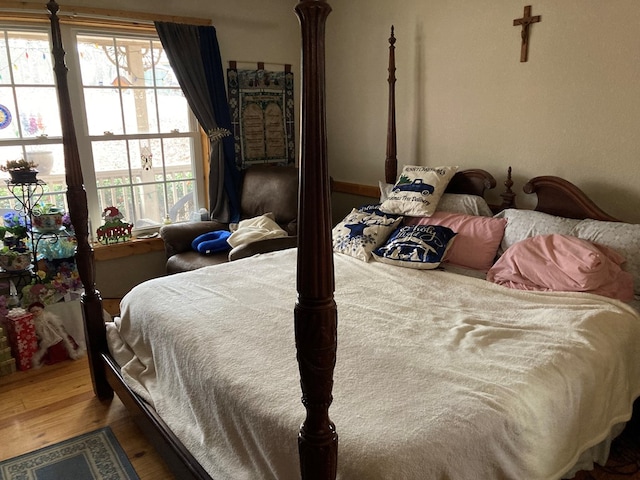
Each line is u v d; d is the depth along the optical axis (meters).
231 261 3.03
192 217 4.08
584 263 2.06
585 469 1.80
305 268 0.91
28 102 3.28
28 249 3.06
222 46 3.88
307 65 0.84
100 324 2.46
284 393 1.42
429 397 1.37
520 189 2.90
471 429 1.25
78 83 3.42
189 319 1.95
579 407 1.58
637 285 2.10
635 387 1.89
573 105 2.58
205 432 1.61
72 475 2.00
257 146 4.21
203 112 3.78
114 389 2.30
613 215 2.51
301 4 0.82
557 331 1.79
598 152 2.53
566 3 2.53
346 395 1.39
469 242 2.59
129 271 3.71
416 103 3.42
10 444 2.20
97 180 3.63
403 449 1.17
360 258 2.77
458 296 2.20
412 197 2.92
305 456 1.03
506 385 1.43
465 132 3.14
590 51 2.47
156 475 2.00
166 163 3.93
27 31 3.19
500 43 2.85
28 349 2.88
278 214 3.70
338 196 4.23
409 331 1.82
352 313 2.01
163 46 3.54
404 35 3.41
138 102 3.72
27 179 2.96
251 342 1.74
